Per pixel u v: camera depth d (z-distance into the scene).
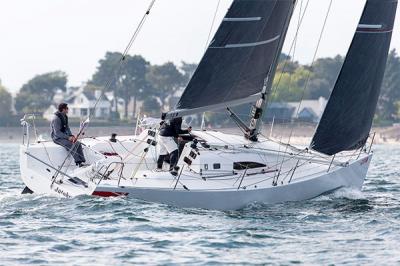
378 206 66.31
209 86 62.69
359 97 68.44
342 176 66.62
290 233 54.88
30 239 52.16
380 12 68.94
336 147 68.12
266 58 64.50
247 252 49.56
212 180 61.97
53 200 62.75
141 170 64.69
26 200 63.09
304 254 49.25
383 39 69.19
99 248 50.03
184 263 46.94
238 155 63.47
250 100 64.75
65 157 66.81
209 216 58.91
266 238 53.19
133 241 51.78
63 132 67.56
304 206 63.75
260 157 64.12
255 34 63.47
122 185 60.78
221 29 62.41
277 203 63.16
